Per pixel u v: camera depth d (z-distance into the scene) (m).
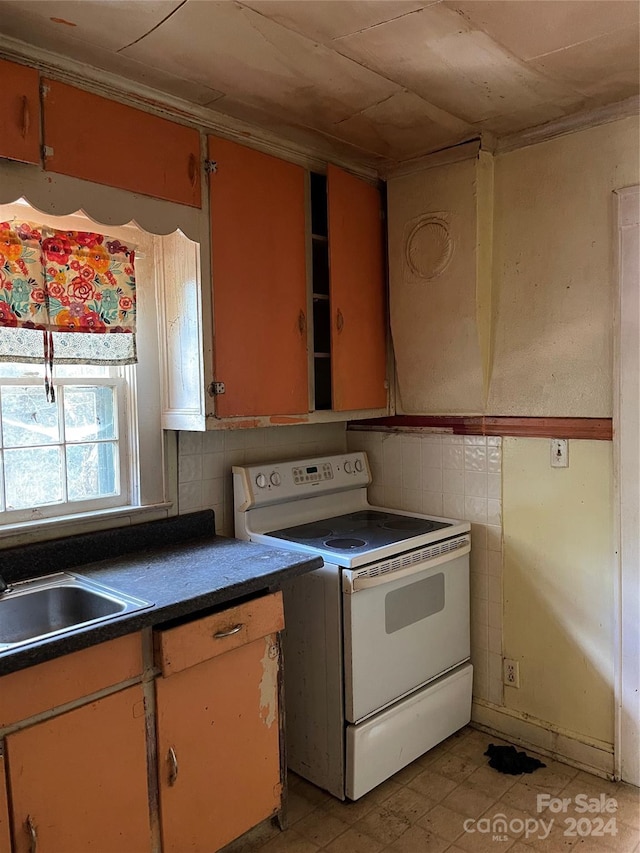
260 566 1.92
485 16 1.52
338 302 2.42
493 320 2.42
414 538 2.28
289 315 2.29
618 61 1.77
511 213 2.34
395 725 2.21
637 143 2.05
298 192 2.32
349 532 2.41
